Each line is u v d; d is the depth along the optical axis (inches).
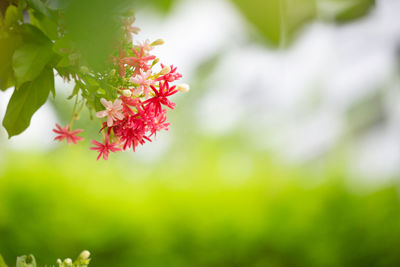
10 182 224.7
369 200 237.5
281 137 278.8
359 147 228.5
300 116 227.1
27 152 242.4
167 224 233.1
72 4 16.6
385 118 174.9
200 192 239.1
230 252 234.2
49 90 60.1
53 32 54.0
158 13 16.6
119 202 231.5
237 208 235.3
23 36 54.0
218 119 353.4
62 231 226.5
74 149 251.8
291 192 240.8
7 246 222.8
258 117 316.8
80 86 58.4
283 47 15.1
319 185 241.8
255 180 252.5
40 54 53.7
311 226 235.0
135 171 268.8
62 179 230.7
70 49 48.9
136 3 16.3
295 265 236.2
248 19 14.9
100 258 230.5
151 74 58.9
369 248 232.8
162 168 290.4
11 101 59.4
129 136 57.9
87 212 228.4
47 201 226.5
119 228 229.1
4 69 56.9
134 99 57.9
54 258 225.5
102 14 16.4
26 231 223.9
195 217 234.1
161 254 232.1
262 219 234.8
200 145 346.3
